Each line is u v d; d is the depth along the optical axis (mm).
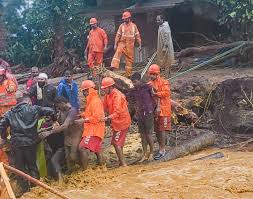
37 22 24453
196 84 13500
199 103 12953
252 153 10094
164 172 8945
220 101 12719
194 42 20344
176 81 13938
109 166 10039
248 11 16328
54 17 23062
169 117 10188
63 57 20000
